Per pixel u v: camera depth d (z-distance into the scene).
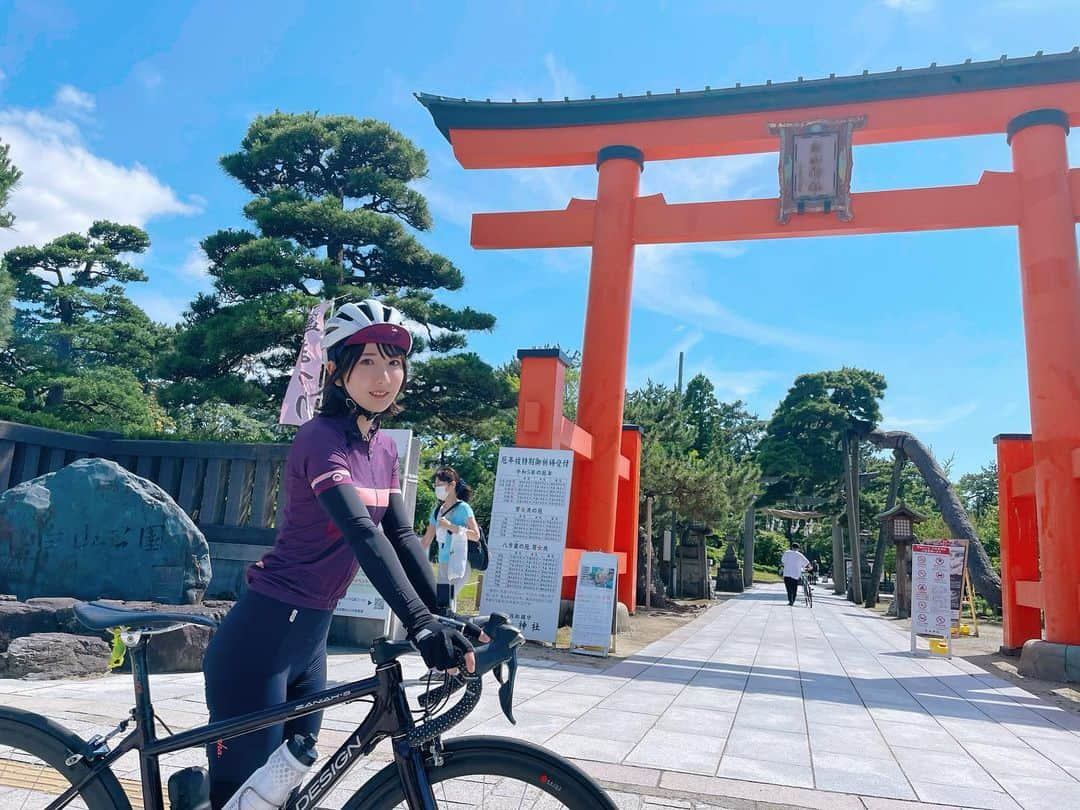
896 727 5.59
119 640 1.90
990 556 25.66
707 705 6.03
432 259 21.83
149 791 1.83
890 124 10.88
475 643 1.73
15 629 5.79
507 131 12.29
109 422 24.70
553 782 1.69
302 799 1.72
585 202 11.94
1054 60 10.12
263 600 1.85
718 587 32.06
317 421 1.87
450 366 19.62
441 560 6.96
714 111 11.48
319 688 2.05
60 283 32.38
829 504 38.09
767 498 38.59
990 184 10.37
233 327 17.27
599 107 11.87
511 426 23.38
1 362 27.64
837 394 38.56
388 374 1.93
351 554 1.89
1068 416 9.36
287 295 18.05
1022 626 10.90
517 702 5.68
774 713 5.84
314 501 1.82
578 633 8.93
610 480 11.23
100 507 7.12
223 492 9.27
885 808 3.62
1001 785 4.14
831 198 10.81
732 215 11.30
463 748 1.72
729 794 3.69
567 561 10.23
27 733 1.90
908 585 19.95
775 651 10.30
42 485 7.16
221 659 1.86
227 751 1.82
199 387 18.14
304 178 22.78
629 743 4.59
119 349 30.70
